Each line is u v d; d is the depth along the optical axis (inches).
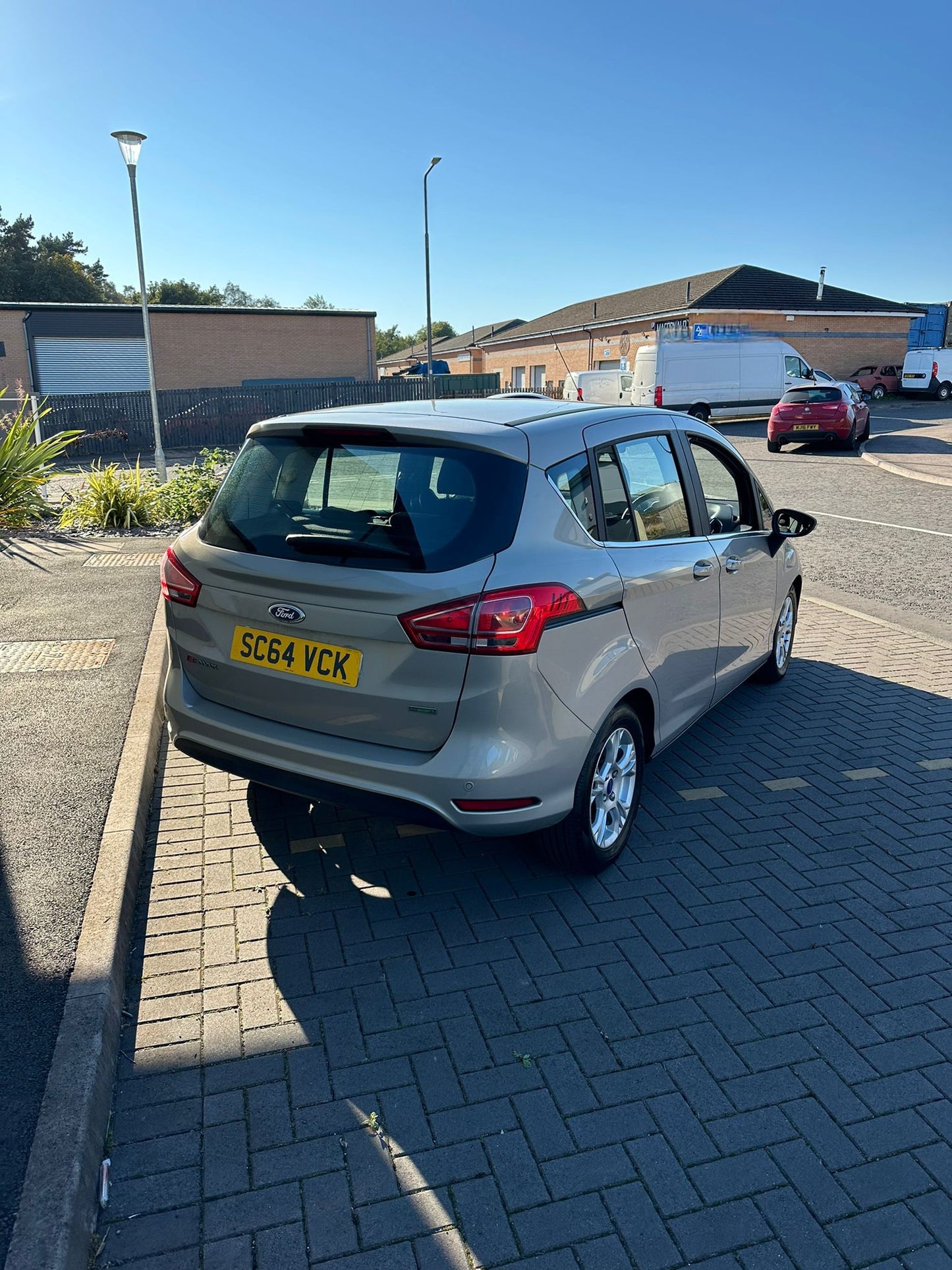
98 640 241.4
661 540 151.9
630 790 148.0
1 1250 75.3
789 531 211.9
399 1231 83.3
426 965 120.9
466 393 1519.4
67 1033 99.3
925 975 121.7
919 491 590.2
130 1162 89.7
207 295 3715.6
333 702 120.3
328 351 1512.1
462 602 111.0
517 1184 88.4
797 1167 91.3
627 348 1571.1
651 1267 80.5
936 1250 83.0
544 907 135.0
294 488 128.3
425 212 1187.9
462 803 115.0
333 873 142.4
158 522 451.2
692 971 121.2
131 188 652.1
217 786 170.6
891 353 1620.3
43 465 459.5
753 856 151.3
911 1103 100.0
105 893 126.1
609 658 130.6
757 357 1106.1
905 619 298.2
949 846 155.6
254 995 114.1
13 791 155.3
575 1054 105.7
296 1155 91.0
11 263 2871.6
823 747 196.9
